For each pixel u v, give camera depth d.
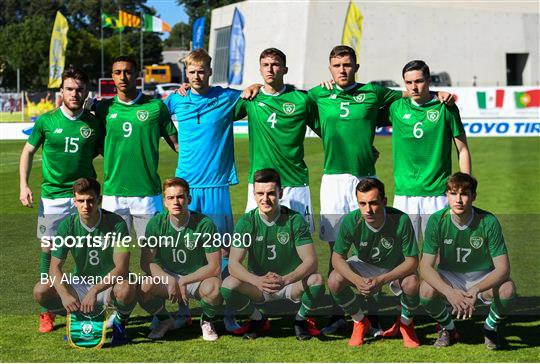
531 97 21.45
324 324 5.29
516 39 42.16
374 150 5.76
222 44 45.91
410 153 5.46
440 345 4.70
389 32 39.94
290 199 5.52
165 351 4.61
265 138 5.45
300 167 5.54
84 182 4.89
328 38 38.44
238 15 30.31
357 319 4.81
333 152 5.58
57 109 5.45
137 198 5.49
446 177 5.45
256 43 41.22
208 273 5.01
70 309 4.78
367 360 4.41
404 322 4.75
